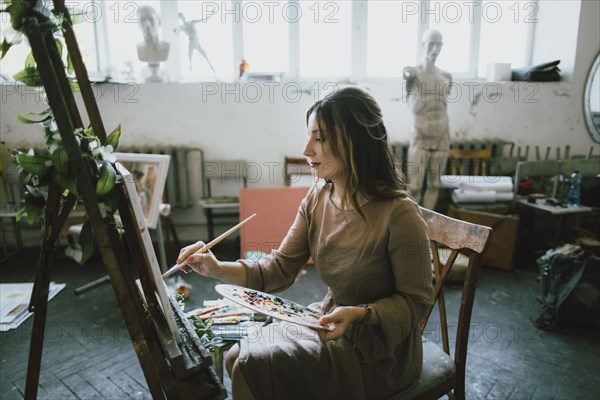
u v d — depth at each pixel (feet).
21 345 7.18
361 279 3.47
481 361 6.87
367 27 13.83
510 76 13.75
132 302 2.78
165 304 2.86
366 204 3.46
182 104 12.85
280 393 3.11
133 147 12.94
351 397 3.20
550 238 12.92
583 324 7.86
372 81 14.10
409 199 3.43
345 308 3.09
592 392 6.10
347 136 3.28
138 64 13.24
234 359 3.44
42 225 3.02
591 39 13.30
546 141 14.01
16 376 6.41
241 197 10.92
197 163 13.23
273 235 11.00
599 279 7.83
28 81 2.84
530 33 14.61
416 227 3.30
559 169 11.95
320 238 3.75
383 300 3.26
